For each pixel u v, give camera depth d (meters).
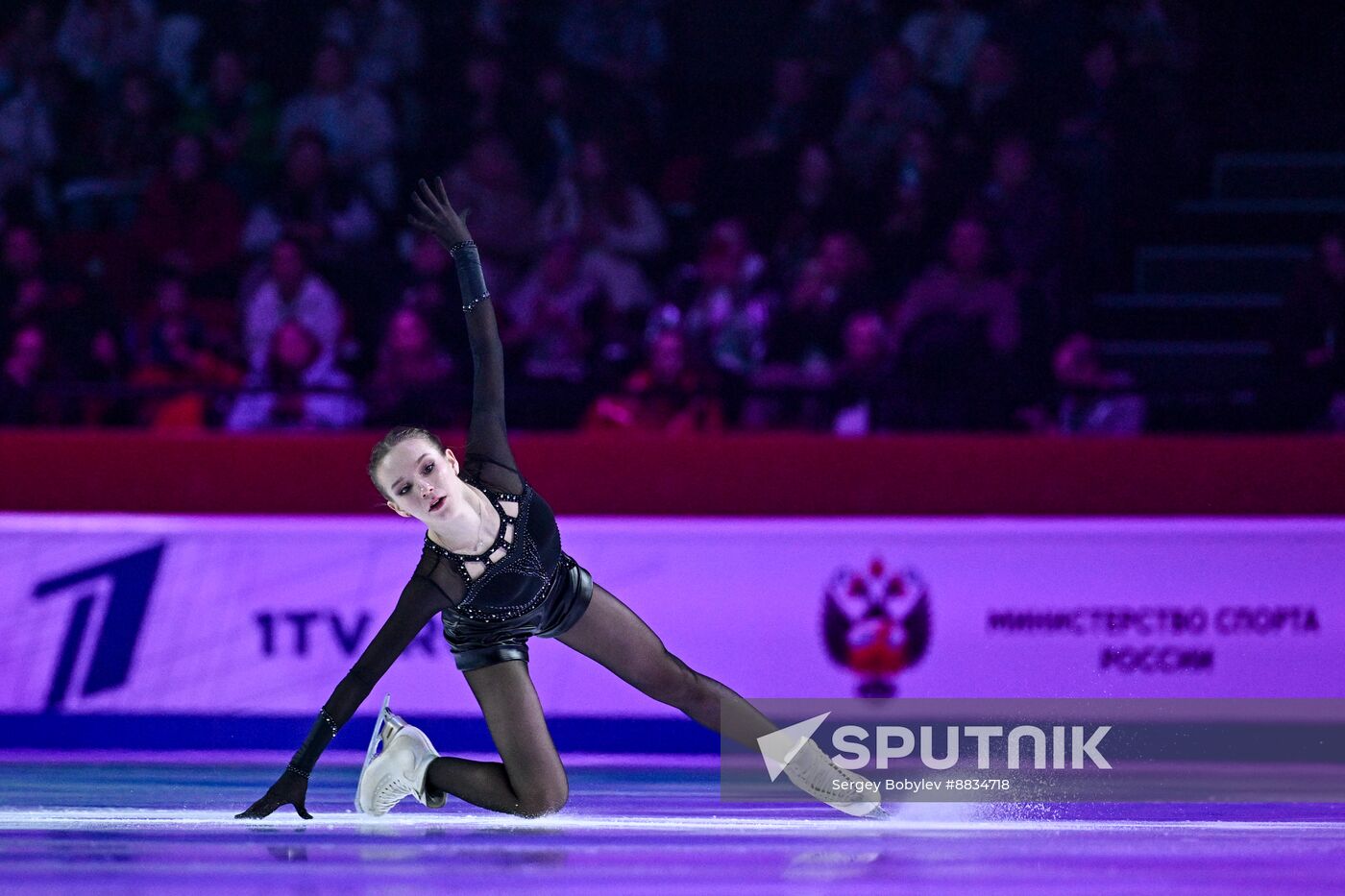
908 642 18.12
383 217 26.98
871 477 18.55
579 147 27.44
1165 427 23.19
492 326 12.82
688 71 30.67
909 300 24.06
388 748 12.75
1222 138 29.19
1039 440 18.66
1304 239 27.59
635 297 25.44
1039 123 27.11
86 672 18.02
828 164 26.19
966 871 10.32
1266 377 24.53
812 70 28.20
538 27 29.27
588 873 10.24
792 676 18.06
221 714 17.97
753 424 23.36
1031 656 18.09
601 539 18.19
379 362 23.61
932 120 26.89
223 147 27.27
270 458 18.48
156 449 18.45
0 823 12.53
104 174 27.56
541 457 18.52
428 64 28.70
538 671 18.09
